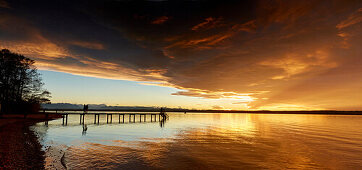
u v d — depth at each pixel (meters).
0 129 23.83
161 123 51.31
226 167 11.76
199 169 11.28
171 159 13.23
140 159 13.01
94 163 11.71
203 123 53.28
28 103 50.53
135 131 30.22
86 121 52.94
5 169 9.20
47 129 27.88
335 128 40.69
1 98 45.41
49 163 10.75
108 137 22.69
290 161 13.30
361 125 50.53
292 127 42.59
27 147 14.23
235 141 21.48
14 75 48.25
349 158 14.23
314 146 18.94
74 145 16.83
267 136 26.31
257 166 12.09
